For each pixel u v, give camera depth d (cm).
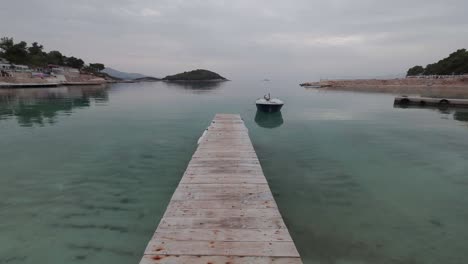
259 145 1194
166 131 1452
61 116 1914
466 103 2427
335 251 488
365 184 774
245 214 456
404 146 1166
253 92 5053
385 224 573
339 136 1359
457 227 562
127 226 554
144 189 730
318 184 776
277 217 448
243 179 612
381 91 4950
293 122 1762
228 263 337
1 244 490
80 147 1116
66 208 620
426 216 605
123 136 1320
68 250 478
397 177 823
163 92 4969
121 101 3086
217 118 1481
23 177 794
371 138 1312
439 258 471
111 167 891
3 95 3456
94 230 537
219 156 784
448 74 7381
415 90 5078
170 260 340
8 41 7675
